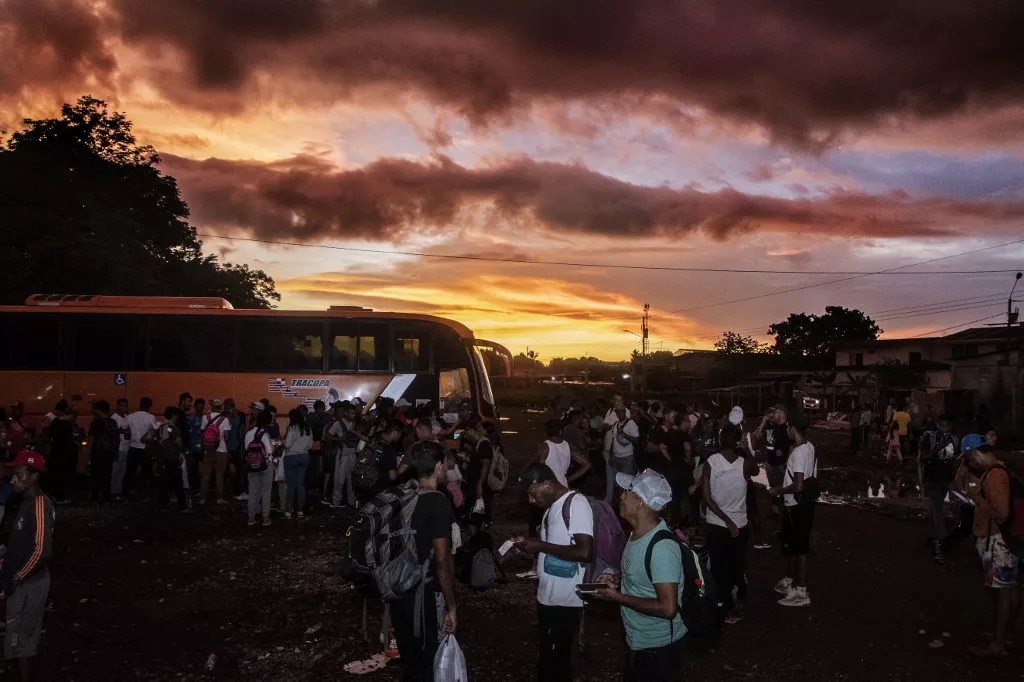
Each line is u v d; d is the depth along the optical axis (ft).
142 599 32.32
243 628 28.53
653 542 15.38
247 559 39.24
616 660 24.94
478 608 30.94
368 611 30.55
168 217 137.39
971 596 32.73
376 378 66.64
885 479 75.10
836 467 86.99
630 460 46.50
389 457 32.76
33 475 21.42
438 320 67.82
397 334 67.36
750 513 41.75
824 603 31.35
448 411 66.54
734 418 40.65
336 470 54.49
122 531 46.24
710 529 26.68
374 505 18.94
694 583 15.55
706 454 46.37
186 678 23.70
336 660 25.11
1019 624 29.09
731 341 288.71
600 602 31.50
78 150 129.39
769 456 40.78
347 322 67.15
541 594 18.88
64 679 23.66
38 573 21.47
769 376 221.05
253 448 47.93
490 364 72.43
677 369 271.28
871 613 30.04
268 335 66.74
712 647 25.93
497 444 49.14
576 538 18.44
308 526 48.03
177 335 66.33
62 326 65.92
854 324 297.33
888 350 203.51
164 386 65.77
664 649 15.47
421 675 18.35
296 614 30.17
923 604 31.37
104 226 117.19
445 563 18.20
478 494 38.75
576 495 18.98
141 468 62.75
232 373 66.13
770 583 34.53
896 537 45.47
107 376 65.67
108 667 24.64
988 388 148.87
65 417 56.59
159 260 130.62
